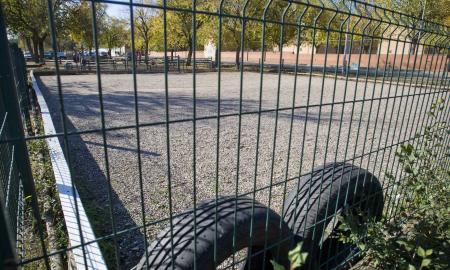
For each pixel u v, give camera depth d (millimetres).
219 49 1684
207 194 4379
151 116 9711
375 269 2852
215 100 13211
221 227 1910
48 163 4848
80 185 4492
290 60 37375
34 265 2805
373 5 2506
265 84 20031
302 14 2035
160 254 1821
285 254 2354
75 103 11781
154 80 21250
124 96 13758
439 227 2814
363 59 18125
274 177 5070
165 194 4332
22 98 8273
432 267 2514
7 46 1908
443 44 3482
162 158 5832
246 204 2158
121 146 6527
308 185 2693
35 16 28859
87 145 6508
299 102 13086
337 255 2842
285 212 2633
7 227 943
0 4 1321
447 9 19188
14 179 2914
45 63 30672
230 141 7133
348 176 2783
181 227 1929
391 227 2809
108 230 3395
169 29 31688
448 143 4199
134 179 4816
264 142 7117
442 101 3439
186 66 31547
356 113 10852
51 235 3074
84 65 25344
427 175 3385
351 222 2557
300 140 7352
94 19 1278
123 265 2875
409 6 17828
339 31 2311
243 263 2547
